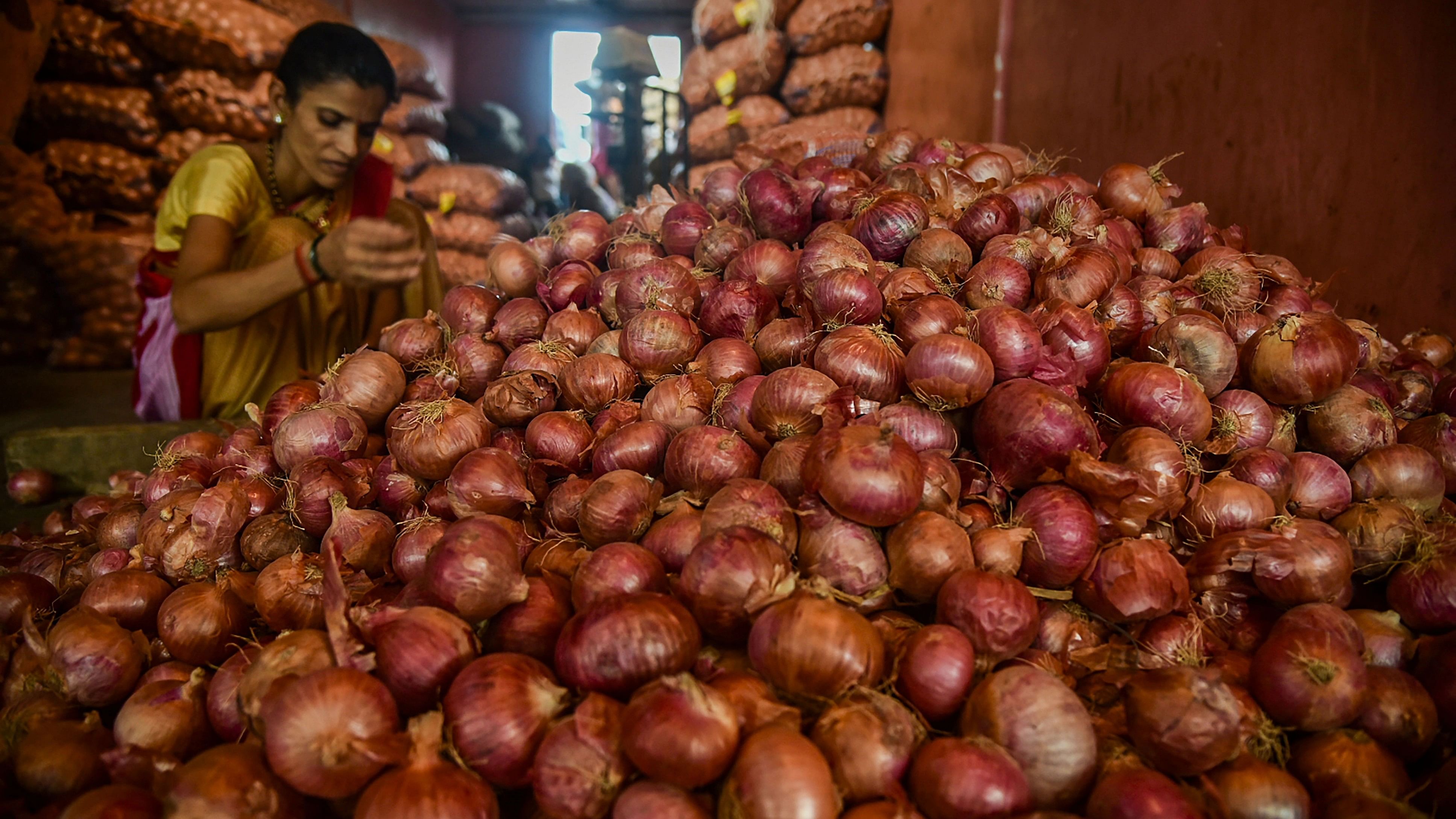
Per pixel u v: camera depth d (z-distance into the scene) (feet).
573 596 5.01
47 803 4.69
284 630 5.62
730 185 9.62
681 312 7.29
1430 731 4.68
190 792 3.93
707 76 24.73
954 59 20.15
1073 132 15.96
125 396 20.65
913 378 5.72
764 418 5.86
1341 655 4.60
